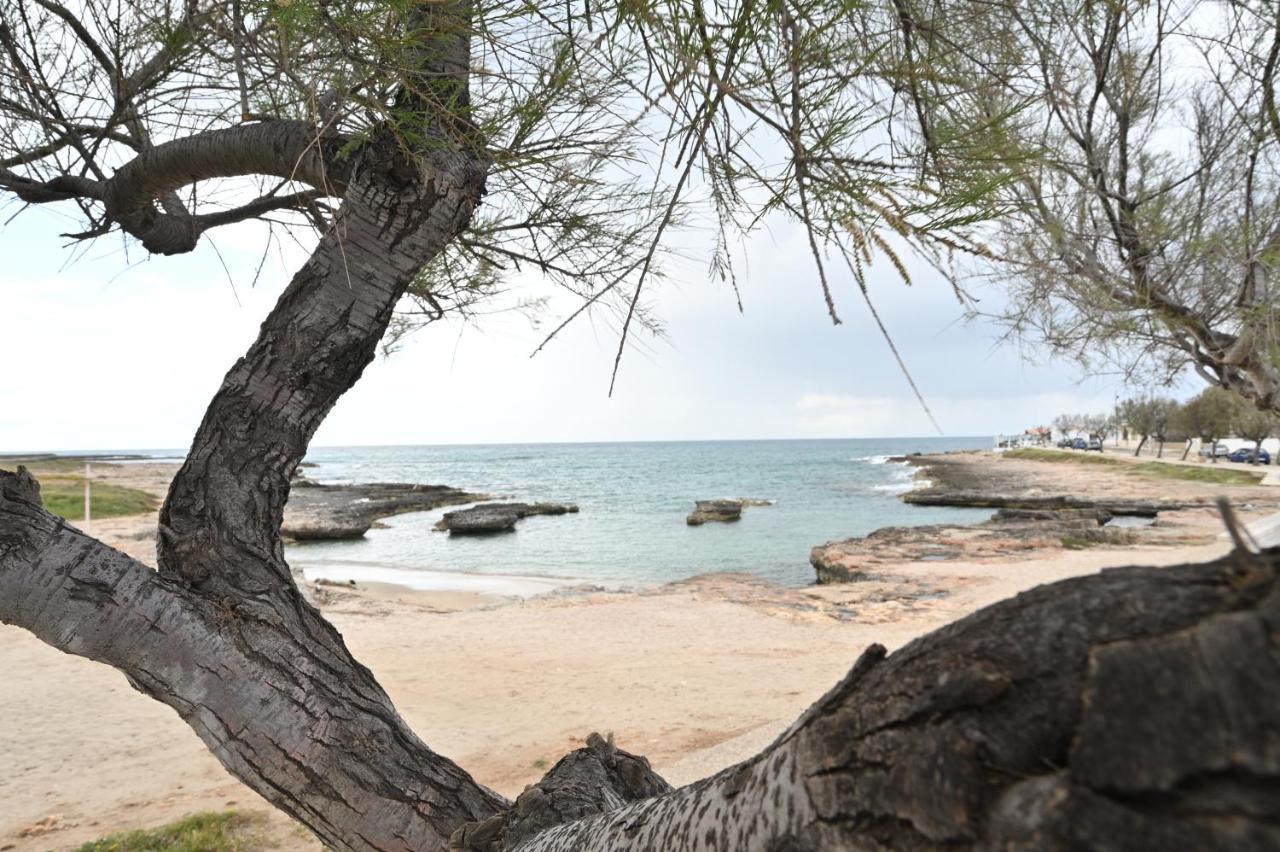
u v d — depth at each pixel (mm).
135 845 5176
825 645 12695
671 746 7605
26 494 1557
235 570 1638
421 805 1619
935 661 531
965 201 969
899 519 38156
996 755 458
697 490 63906
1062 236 2713
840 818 565
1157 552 21094
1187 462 55844
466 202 1727
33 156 2324
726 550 30109
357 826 1588
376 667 11359
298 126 1791
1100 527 27500
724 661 11555
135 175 2125
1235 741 349
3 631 11664
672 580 23156
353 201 1668
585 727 8352
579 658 11930
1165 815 369
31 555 1481
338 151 1601
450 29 1053
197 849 5066
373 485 70125
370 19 1068
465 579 23547
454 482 80562
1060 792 407
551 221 2160
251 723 1559
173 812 5863
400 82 1188
